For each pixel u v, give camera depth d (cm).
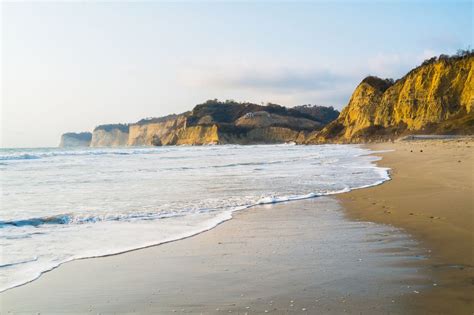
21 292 481
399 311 394
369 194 1223
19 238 737
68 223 865
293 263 570
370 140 11200
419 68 11788
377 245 651
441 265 534
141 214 959
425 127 10312
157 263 589
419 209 930
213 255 623
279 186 1471
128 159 3488
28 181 1700
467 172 1644
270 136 17950
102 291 480
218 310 414
